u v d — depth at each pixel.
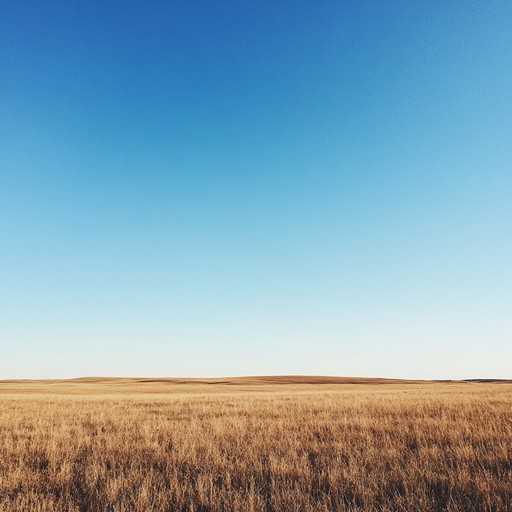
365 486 6.38
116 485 6.35
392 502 5.76
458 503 5.60
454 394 30.00
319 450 9.08
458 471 6.83
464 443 9.44
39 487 6.64
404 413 16.17
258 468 7.47
